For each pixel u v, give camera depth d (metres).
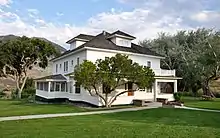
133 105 30.30
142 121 16.55
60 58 40.56
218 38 43.41
